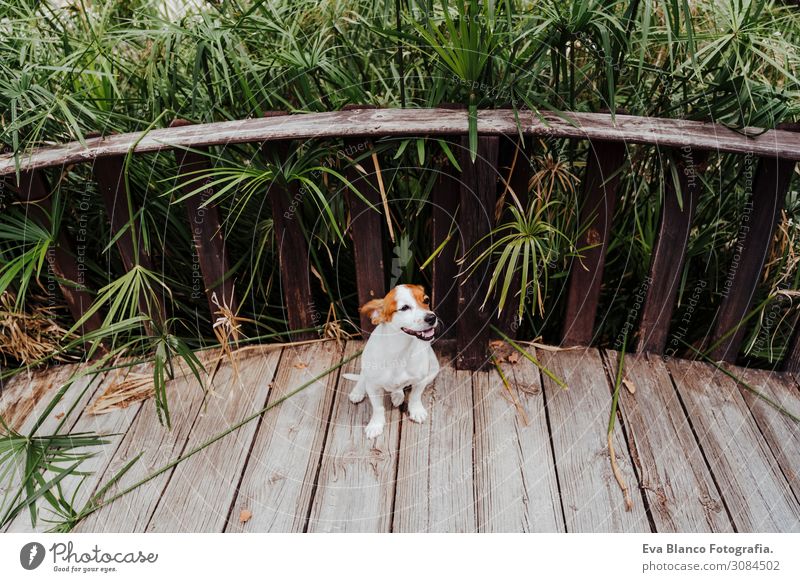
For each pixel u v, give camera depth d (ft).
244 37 7.39
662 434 6.85
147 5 8.09
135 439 6.95
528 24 6.64
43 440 6.49
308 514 6.02
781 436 6.82
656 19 7.14
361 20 7.16
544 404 7.23
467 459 6.54
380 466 6.49
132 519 6.04
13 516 6.14
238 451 6.73
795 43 7.20
